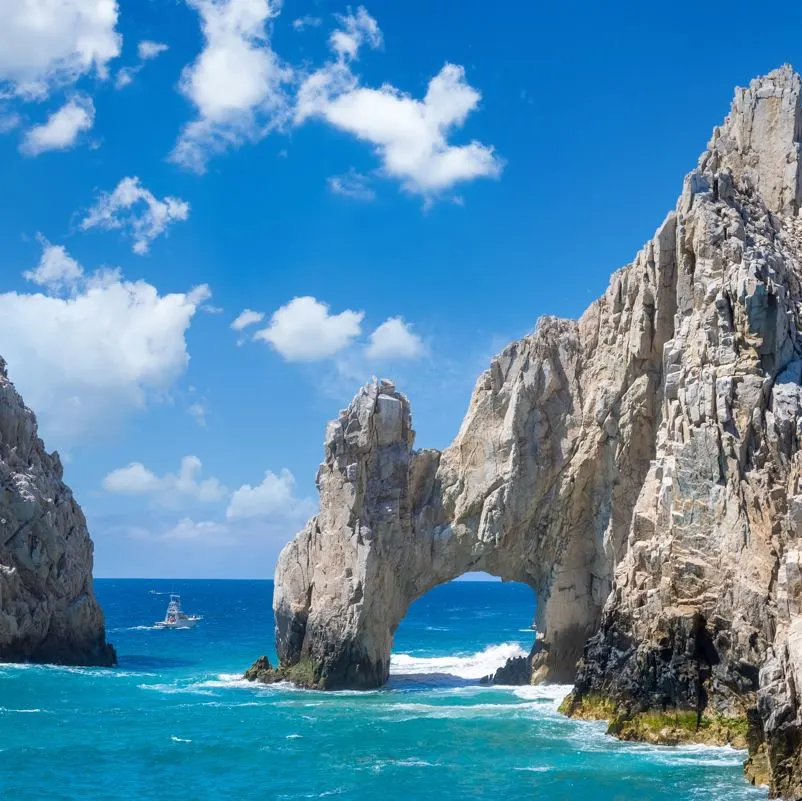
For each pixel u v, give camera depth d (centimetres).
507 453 7919
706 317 6241
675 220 7044
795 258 6662
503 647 11244
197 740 5919
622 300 7681
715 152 7412
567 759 5222
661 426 6744
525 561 8050
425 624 18988
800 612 4672
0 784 5019
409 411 8312
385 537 8044
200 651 11681
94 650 9744
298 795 4766
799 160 7206
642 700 5703
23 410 10062
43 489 9794
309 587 8169
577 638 7906
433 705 7000
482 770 5072
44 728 6297
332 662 7794
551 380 7881
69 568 9712
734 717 5447
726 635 5544
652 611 5862
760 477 5619
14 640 9175
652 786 4647
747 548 5556
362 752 5553
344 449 8056
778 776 4291
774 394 5759
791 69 7400
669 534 5988
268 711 6806
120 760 5484
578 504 7875
